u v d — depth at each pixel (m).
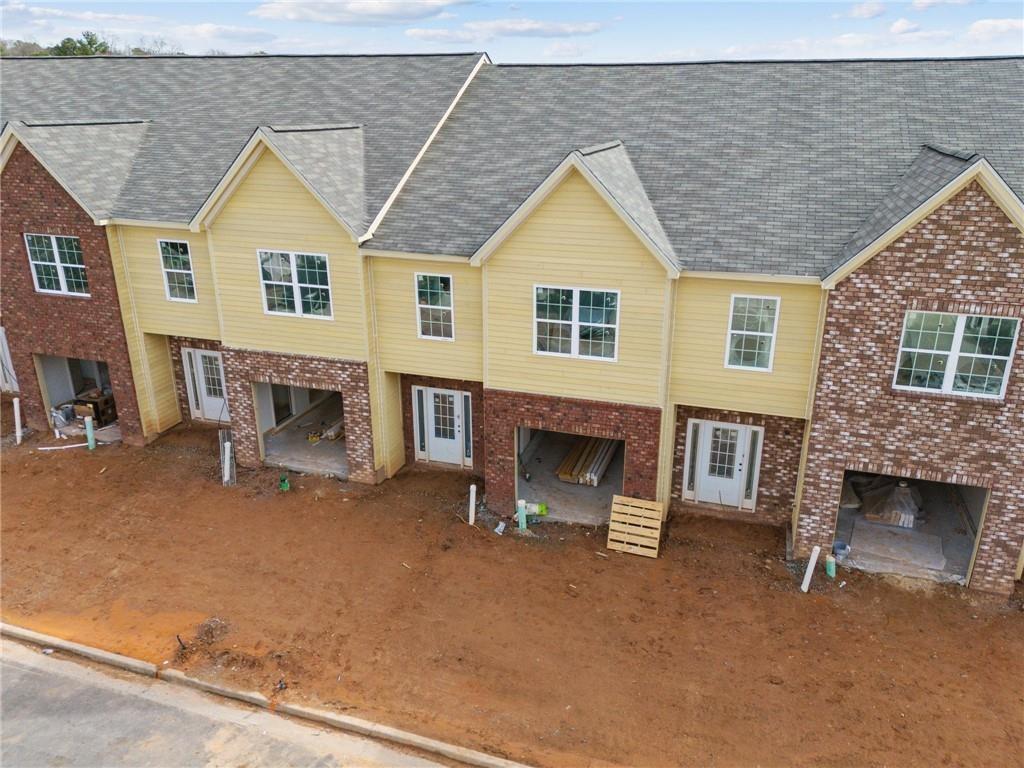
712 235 15.33
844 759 11.13
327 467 20.27
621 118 19.08
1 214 20.48
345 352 18.39
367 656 13.48
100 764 11.33
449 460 20.30
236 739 11.77
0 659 13.65
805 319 14.69
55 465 20.95
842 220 14.99
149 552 16.84
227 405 22.59
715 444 17.30
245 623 14.42
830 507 15.20
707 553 16.23
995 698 12.20
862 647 13.38
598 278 15.36
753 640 13.63
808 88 18.80
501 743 11.54
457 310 17.33
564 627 14.11
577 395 16.48
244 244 18.20
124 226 19.75
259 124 21.44
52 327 21.44
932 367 13.79
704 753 11.30
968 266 12.90
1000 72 17.86
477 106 20.66
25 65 26.66
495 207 17.11
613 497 16.83
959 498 17.52
